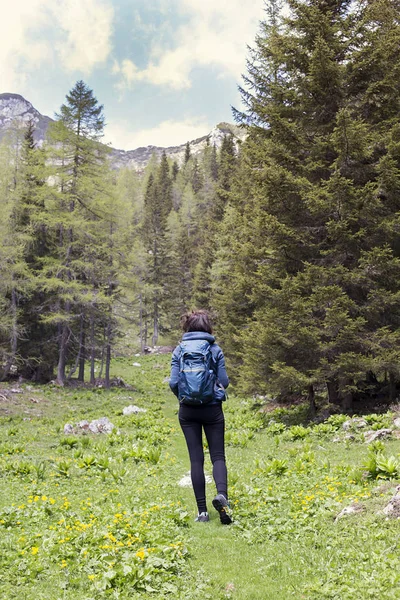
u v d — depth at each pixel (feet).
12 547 14.80
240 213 79.51
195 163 386.93
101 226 117.08
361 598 10.32
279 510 18.39
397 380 46.83
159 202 273.75
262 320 50.06
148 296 196.44
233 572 12.98
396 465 21.07
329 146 46.75
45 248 120.67
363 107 49.14
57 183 112.88
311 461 28.50
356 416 42.57
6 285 101.60
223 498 16.31
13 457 38.42
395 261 41.24
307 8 48.34
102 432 57.67
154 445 44.68
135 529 15.61
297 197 48.08
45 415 76.02
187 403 16.71
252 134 59.98
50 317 105.70
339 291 41.70
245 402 74.54
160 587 11.95
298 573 12.44
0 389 90.63
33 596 11.50
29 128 131.54
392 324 47.06
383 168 42.39
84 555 13.80
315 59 46.06
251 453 36.52
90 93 112.68
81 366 130.41
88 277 116.98
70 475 29.94
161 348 206.08
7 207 103.71
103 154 116.06
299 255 49.34
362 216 43.55
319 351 45.29
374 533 13.74
